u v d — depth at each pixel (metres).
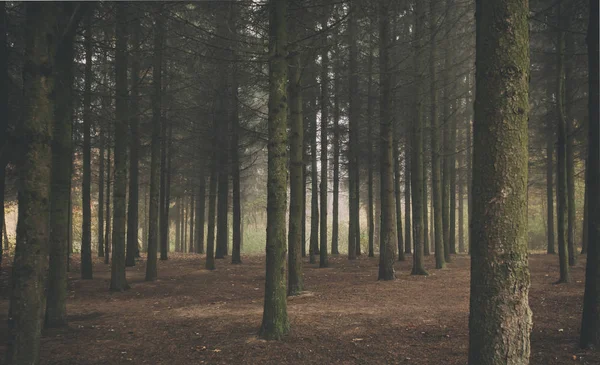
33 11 4.80
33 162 4.71
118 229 13.23
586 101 17.52
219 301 11.12
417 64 15.04
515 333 3.67
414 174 15.51
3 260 18.83
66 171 8.73
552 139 22.75
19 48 10.44
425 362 5.82
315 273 16.48
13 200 25.02
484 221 3.77
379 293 11.41
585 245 21.70
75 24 8.88
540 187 30.30
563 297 10.01
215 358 6.20
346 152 21.34
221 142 20.50
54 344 7.19
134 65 15.12
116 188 13.25
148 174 30.22
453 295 10.95
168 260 23.42
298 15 10.55
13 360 4.55
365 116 19.30
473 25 19.52
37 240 4.72
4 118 9.50
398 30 17.88
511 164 3.74
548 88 19.09
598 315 5.91
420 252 15.30
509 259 3.71
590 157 6.11
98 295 12.42
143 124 17.97
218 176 25.44
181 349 6.70
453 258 22.61
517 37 3.77
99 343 7.21
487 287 3.73
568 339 6.49
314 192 24.09
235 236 21.48
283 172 7.28
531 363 5.54
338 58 17.16
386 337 7.01
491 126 3.77
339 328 7.62
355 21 15.44
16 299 4.63
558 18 12.20
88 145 16.30
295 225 11.21
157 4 9.70
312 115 20.25
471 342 3.83
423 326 7.65
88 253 15.58
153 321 8.82
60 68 8.75
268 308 7.11
